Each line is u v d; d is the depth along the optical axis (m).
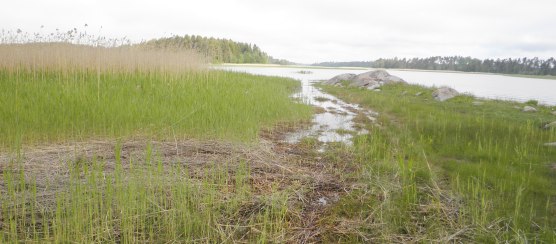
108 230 3.50
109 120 7.54
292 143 7.75
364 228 3.95
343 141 7.98
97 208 3.77
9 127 6.54
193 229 3.75
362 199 4.69
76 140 6.73
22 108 7.60
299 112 11.23
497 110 12.67
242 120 8.70
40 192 4.24
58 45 13.63
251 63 102.38
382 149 7.12
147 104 9.09
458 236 3.78
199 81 13.98
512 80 53.88
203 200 4.30
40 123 6.89
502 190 4.84
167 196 4.34
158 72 14.08
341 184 5.29
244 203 4.37
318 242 3.70
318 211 4.41
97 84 11.38
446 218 4.16
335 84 26.98
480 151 6.71
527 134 7.99
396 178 5.41
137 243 3.46
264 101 11.63
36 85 10.33
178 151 6.30
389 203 4.43
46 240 3.29
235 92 12.45
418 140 7.82
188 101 9.93
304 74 51.59
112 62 13.84
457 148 7.08
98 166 5.17
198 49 17.89
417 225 4.03
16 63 12.37
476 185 5.11
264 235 3.55
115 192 4.27
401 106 13.27
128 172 5.00
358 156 6.67
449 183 5.28
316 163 6.30
